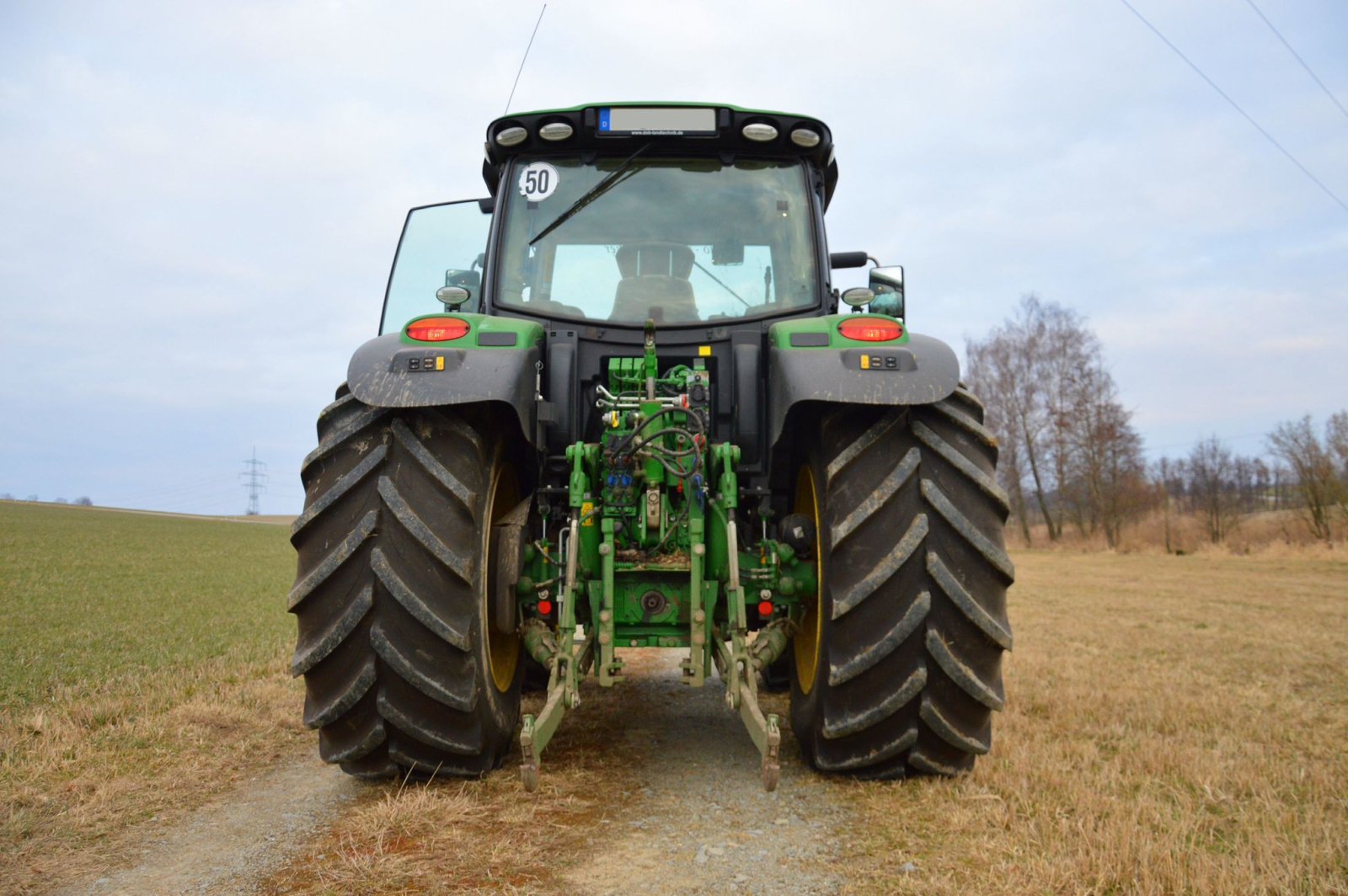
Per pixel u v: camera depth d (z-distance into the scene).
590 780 3.11
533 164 3.89
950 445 2.99
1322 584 17.23
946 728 2.91
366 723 2.87
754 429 3.58
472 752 2.94
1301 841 2.50
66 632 8.20
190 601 11.32
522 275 3.78
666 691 4.99
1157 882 2.23
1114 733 4.00
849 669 2.84
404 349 2.93
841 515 2.92
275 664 6.11
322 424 3.05
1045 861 2.33
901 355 2.96
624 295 3.74
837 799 2.91
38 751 3.58
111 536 28.97
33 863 2.44
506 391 2.82
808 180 3.90
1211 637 8.16
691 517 3.04
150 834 2.68
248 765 3.47
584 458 3.12
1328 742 3.91
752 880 2.27
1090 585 16.83
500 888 2.21
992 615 2.87
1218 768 3.31
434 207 4.20
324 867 2.37
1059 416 47.88
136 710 4.51
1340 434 34.97
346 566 2.80
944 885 2.20
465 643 2.78
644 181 3.87
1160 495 45.91
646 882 2.26
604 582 2.97
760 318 3.72
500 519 3.25
